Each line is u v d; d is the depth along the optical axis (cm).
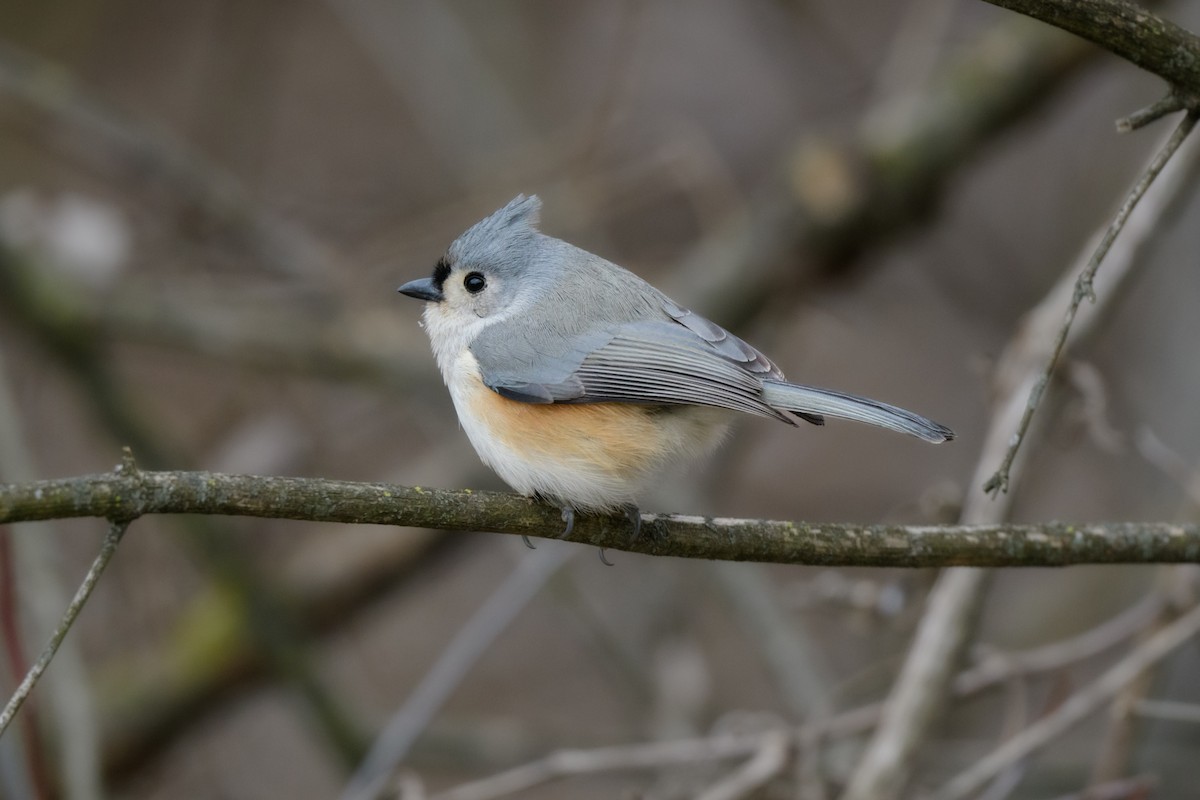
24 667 673
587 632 1219
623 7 1473
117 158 1207
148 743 1111
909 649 911
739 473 1303
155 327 1138
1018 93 1129
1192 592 827
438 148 1488
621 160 1426
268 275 1238
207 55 1484
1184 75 503
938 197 1154
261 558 1262
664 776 980
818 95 1456
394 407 1294
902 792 750
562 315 677
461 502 571
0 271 1108
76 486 476
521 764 1073
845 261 1170
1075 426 812
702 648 1326
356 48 1553
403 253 1252
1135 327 1184
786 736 817
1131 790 754
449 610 1411
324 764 1267
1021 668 820
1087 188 1328
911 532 595
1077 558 596
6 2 1434
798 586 1152
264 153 1439
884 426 601
